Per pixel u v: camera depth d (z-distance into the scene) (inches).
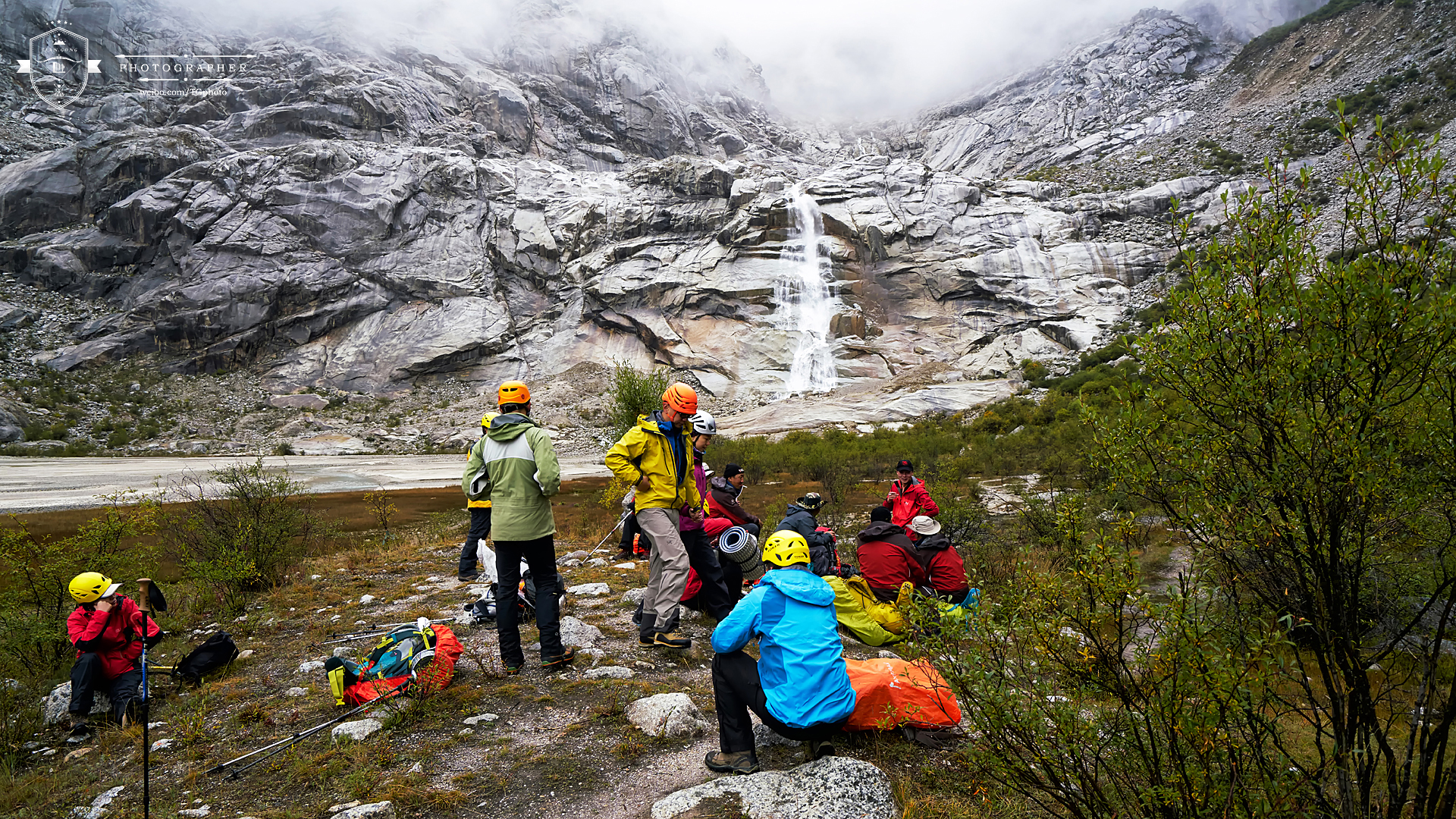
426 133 3075.8
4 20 3282.5
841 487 727.1
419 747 147.4
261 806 127.6
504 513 183.5
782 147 4832.7
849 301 2277.3
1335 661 81.0
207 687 188.2
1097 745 91.0
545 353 2315.5
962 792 121.6
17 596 249.3
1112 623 87.4
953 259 2309.3
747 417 1786.4
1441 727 79.7
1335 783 88.6
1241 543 87.4
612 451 200.8
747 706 134.3
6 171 2581.2
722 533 236.7
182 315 2142.0
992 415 1347.2
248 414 1957.4
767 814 113.9
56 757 160.2
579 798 128.3
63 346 2079.2
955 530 385.4
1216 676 76.5
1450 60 2207.2
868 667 145.2
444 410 2066.9
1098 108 3932.1
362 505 790.5
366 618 255.3
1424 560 109.2
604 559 358.3
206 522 326.6
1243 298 81.5
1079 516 90.8
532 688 177.2
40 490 887.7
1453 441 72.6
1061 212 2456.9
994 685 88.0
